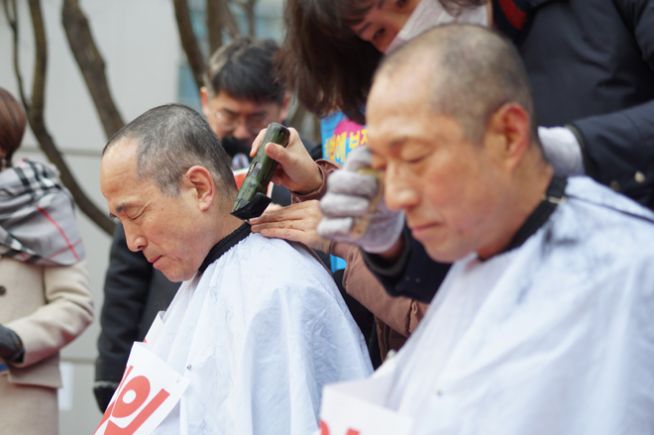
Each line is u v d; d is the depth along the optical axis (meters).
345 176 2.43
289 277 3.31
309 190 3.47
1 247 4.84
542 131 2.67
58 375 4.89
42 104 6.72
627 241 2.28
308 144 4.86
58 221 4.96
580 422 2.19
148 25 9.98
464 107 2.20
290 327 3.24
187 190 3.42
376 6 3.08
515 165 2.25
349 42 3.29
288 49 3.48
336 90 3.42
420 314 3.14
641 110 2.75
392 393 2.42
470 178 2.21
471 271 2.38
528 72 3.15
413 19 3.07
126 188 3.39
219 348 3.29
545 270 2.27
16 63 6.95
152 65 9.98
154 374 3.33
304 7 3.27
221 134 5.14
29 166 5.02
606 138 2.69
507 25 3.13
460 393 2.21
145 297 5.01
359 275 3.28
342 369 3.31
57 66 9.78
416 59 2.24
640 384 2.21
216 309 3.34
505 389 2.19
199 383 3.27
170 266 3.46
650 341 2.23
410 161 2.21
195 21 10.07
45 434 4.78
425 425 2.23
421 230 2.25
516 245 2.32
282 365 3.23
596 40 3.04
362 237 2.54
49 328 4.78
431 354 2.37
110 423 3.34
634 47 3.03
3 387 4.73
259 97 5.04
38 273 4.92
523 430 2.17
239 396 3.17
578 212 2.33
